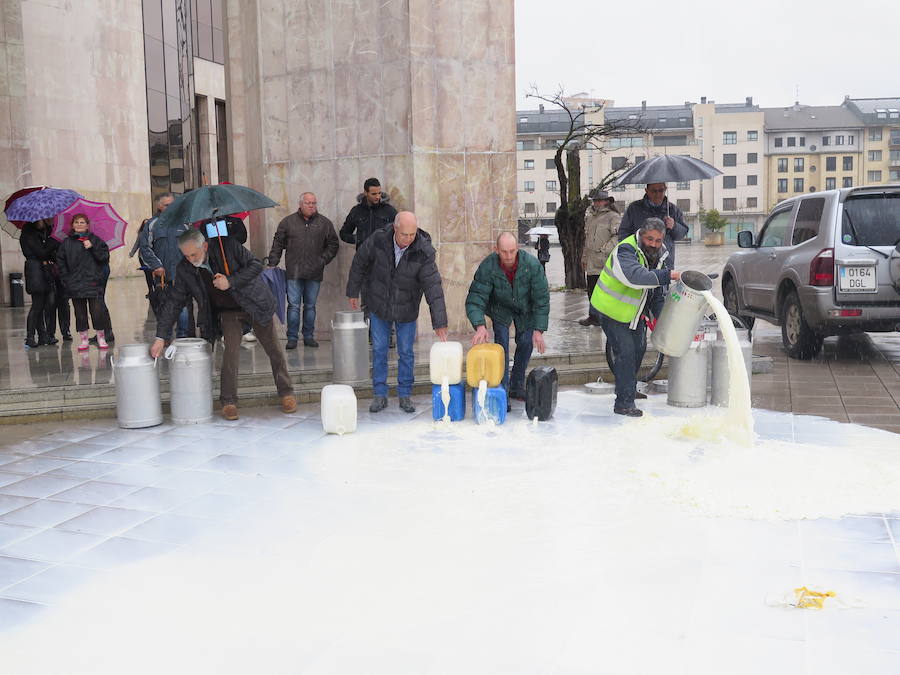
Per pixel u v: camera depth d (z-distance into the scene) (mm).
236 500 5363
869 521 4805
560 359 9305
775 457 5957
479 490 5465
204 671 3312
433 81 11094
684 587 3980
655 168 8688
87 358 9812
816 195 10578
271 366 8359
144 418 7309
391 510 5117
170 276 10523
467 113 11391
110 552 4539
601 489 5434
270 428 7281
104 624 3721
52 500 5414
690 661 3305
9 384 8094
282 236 10172
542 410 7309
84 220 10320
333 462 6184
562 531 4727
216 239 7301
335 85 11297
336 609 3826
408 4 10812
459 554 4426
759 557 4320
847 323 9750
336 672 3281
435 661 3348
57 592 4051
